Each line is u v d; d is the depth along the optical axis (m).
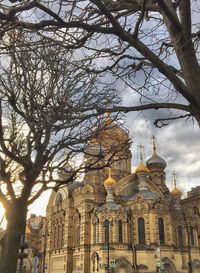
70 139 15.65
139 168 86.19
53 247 89.25
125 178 85.44
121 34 6.58
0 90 13.84
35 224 120.44
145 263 70.38
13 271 13.80
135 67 8.45
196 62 6.69
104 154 18.81
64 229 85.62
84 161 18.98
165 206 76.50
